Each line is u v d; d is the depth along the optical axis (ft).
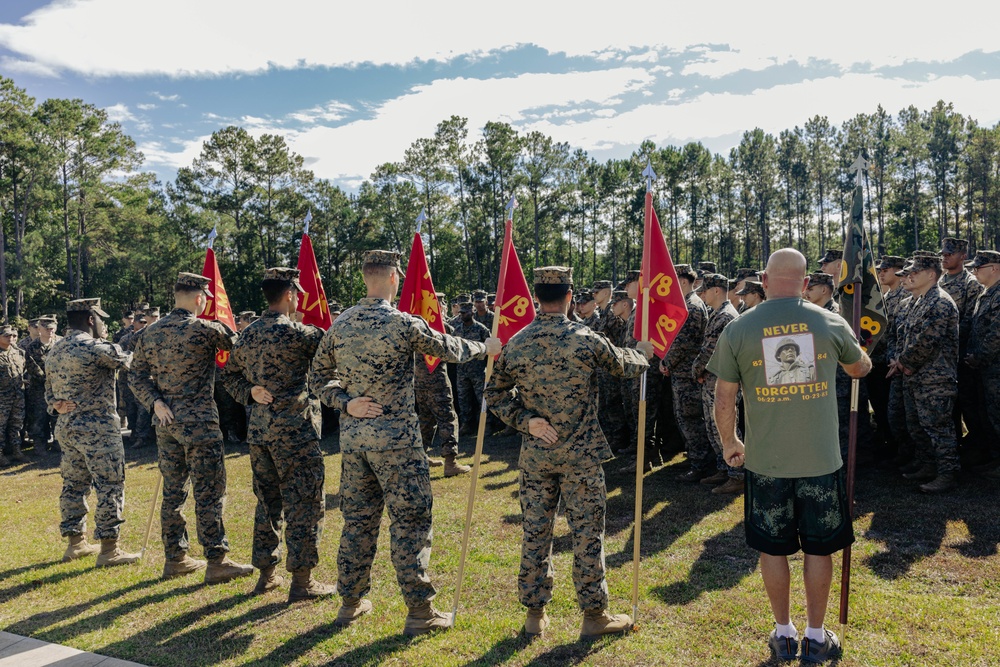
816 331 10.78
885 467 22.71
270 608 14.48
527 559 12.60
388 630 13.16
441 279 189.67
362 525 13.38
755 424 11.15
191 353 16.10
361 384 12.95
